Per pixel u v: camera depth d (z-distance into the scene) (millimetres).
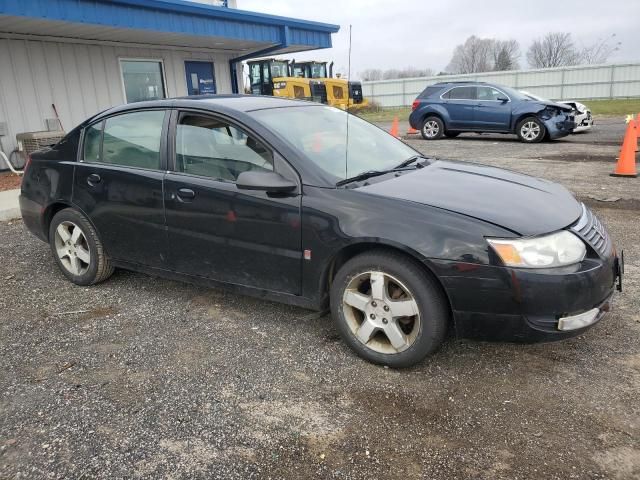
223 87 14148
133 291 4402
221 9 10961
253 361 3240
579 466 2305
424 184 3340
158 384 3008
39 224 4695
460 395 2848
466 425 2602
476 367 3117
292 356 3295
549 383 2930
